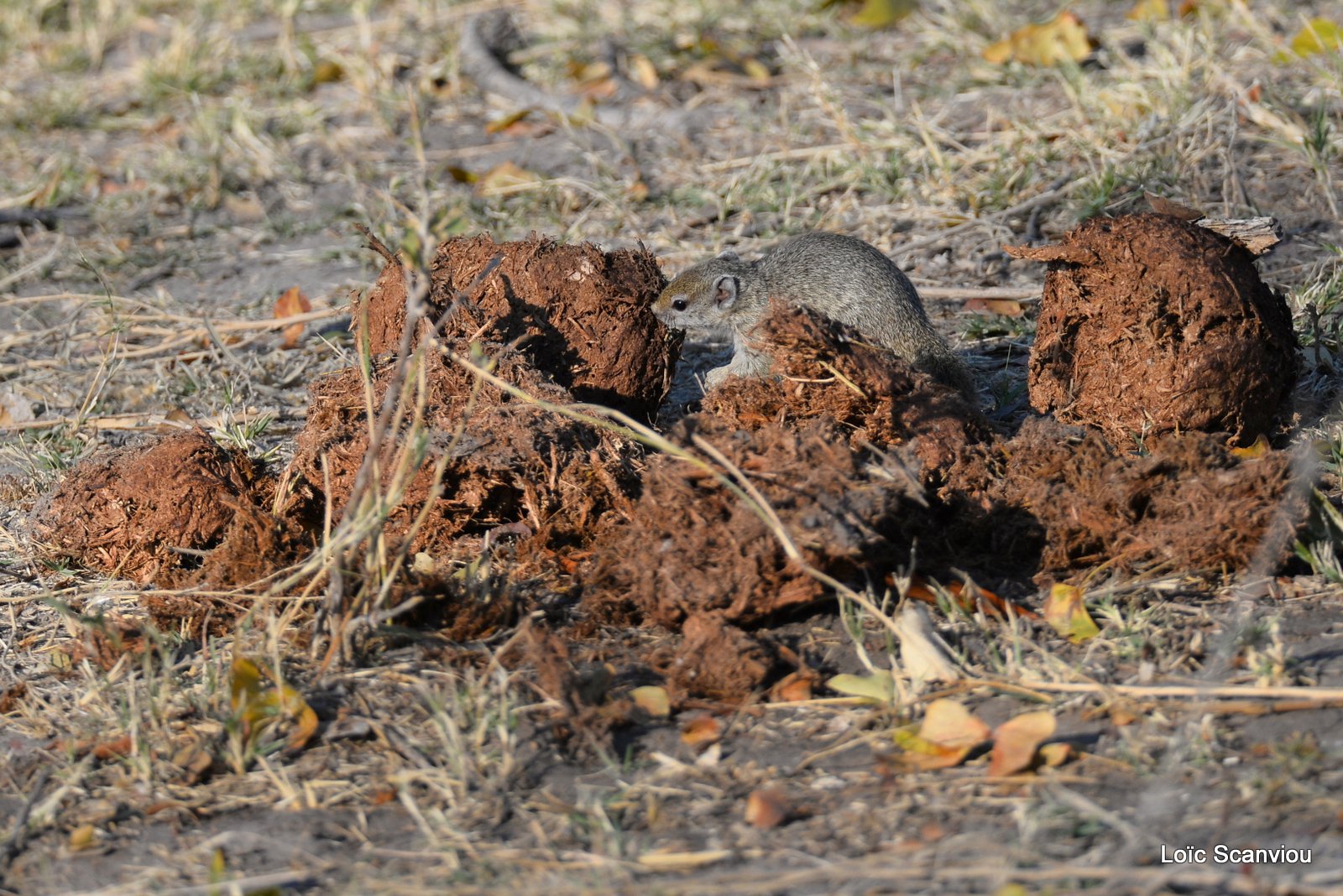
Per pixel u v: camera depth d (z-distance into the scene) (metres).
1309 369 10.71
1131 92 16.12
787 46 20.61
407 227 7.95
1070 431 8.73
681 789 6.63
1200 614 7.72
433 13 23.84
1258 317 9.23
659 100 19.34
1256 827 5.92
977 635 7.68
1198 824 5.99
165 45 24.47
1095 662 7.35
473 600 8.13
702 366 12.91
